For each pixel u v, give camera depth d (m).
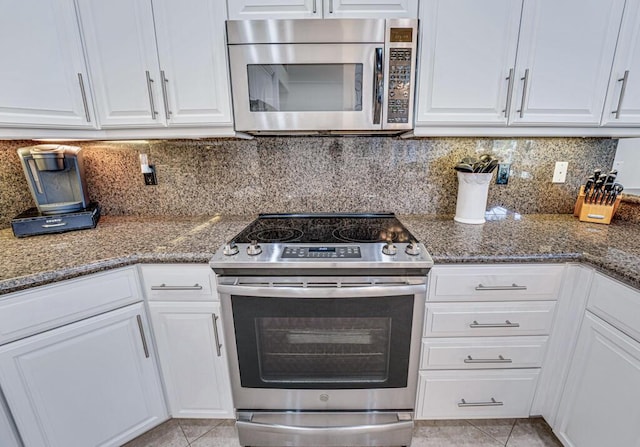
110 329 1.08
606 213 1.41
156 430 1.33
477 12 1.13
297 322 1.08
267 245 1.13
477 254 1.06
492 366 1.18
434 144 1.54
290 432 1.17
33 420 0.98
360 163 1.56
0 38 1.02
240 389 1.16
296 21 1.10
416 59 1.15
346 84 1.16
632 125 1.24
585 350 1.05
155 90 1.20
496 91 1.20
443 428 1.33
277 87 1.17
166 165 1.58
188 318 1.15
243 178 1.58
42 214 1.33
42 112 1.12
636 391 0.87
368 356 1.13
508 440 1.27
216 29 1.15
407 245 1.10
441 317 1.12
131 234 1.30
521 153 1.55
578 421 1.08
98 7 1.13
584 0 1.12
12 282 0.88
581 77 1.19
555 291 1.10
